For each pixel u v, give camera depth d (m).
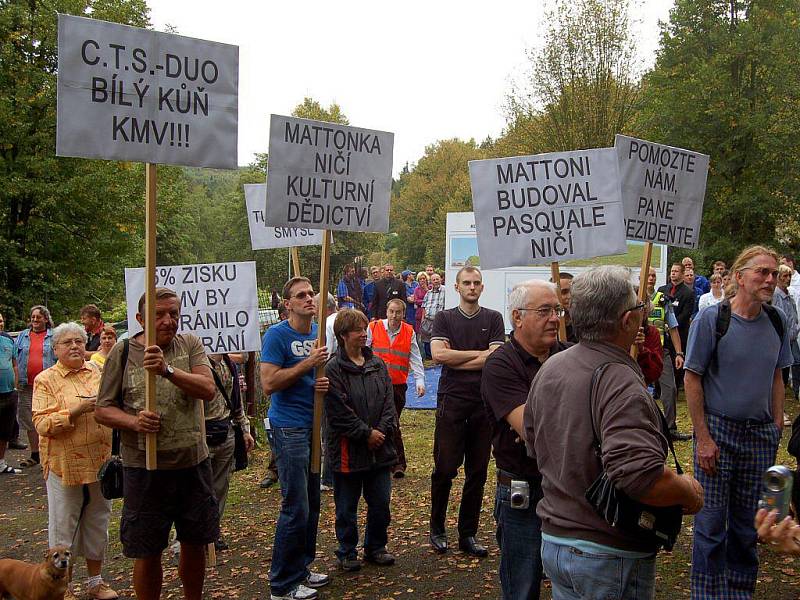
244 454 6.09
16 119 21.92
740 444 4.40
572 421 2.75
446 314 5.77
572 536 2.75
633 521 2.62
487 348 5.68
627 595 2.71
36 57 23.14
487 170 4.81
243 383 9.59
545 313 3.65
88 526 5.46
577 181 4.78
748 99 26.86
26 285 23.78
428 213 75.19
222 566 5.97
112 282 27.09
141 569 4.23
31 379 10.13
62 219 24.19
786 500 2.52
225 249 56.22
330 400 5.42
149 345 4.03
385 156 5.47
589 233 4.78
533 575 3.71
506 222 4.80
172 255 45.28
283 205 5.12
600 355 2.79
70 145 4.00
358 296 19.84
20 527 7.48
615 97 27.45
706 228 28.28
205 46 4.36
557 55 27.53
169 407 4.22
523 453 3.71
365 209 5.40
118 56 4.11
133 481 4.20
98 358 8.27
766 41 26.91
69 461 5.29
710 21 28.31
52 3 22.52
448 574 5.50
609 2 26.84
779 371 4.50
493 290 16.03
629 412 2.57
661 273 14.92
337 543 6.38
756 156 26.78
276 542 5.04
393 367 8.42
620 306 2.77
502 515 3.79
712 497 4.42
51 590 4.70
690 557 5.59
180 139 4.29
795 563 5.37
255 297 6.84
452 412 5.68
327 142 5.25
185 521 4.33
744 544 4.46
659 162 5.07
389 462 5.65
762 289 4.29
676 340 9.47
